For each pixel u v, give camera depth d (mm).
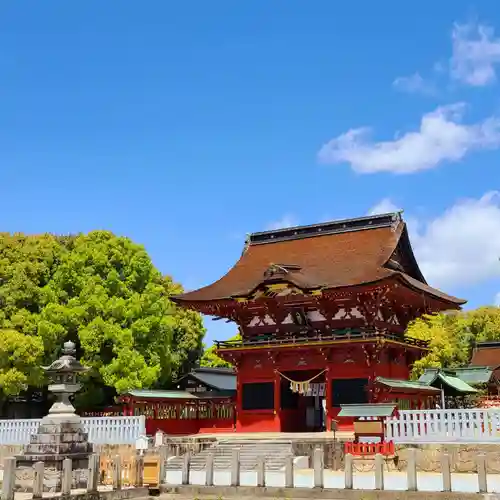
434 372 48500
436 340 81938
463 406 53844
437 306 53969
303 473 33719
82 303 58969
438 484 27484
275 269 48438
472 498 24234
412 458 25844
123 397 48969
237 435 45719
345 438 38750
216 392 54406
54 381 34031
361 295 47312
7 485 23719
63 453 30922
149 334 60531
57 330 56969
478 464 24609
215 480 31703
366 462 33312
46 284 61969
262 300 50094
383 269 47906
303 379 50000
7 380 52344
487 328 107500
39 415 65250
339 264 51531
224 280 55719
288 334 49938
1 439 44312
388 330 49594
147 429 49062
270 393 50219
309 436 42719
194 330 71375
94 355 58312
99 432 41875
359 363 46594
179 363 68500
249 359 51812
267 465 36125
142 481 30156
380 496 25812
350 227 55406
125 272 62906
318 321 50156
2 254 61500
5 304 59000
